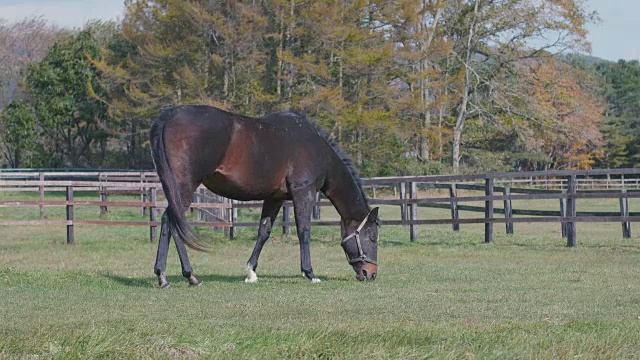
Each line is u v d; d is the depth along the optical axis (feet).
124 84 145.07
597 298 28.78
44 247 54.54
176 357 16.79
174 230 30.78
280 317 23.56
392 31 134.10
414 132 137.59
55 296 29.04
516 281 34.78
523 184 154.92
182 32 128.67
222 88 132.57
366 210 35.68
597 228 75.82
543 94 157.58
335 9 119.34
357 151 133.90
